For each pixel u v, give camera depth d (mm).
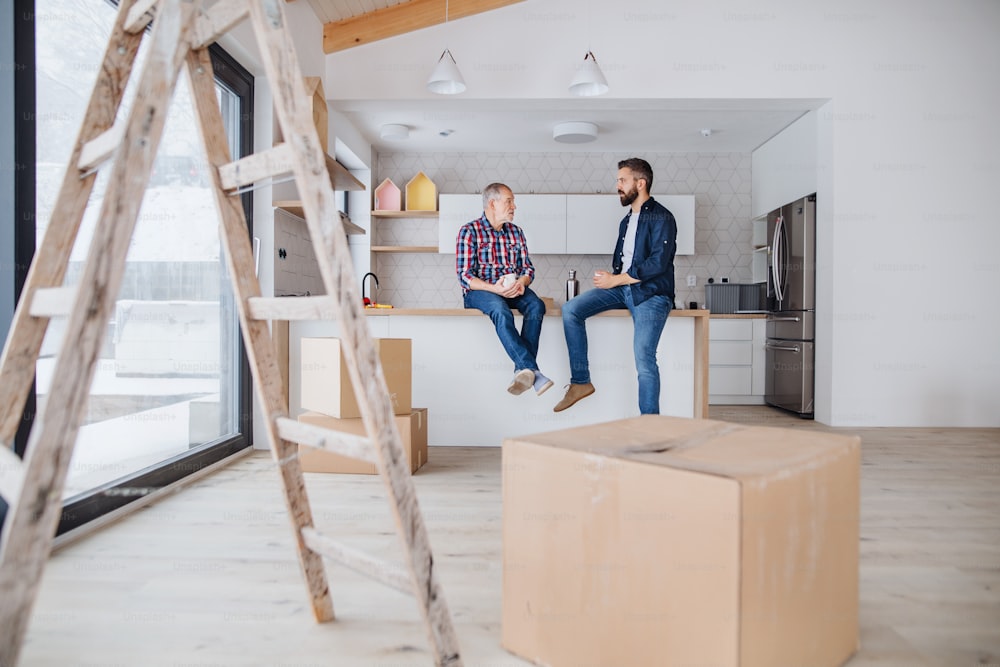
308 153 977
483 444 3449
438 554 1810
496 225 3529
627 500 1057
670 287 3207
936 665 1208
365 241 5766
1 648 765
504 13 4230
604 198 5773
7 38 1733
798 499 1043
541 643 1190
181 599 1494
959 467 3033
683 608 984
